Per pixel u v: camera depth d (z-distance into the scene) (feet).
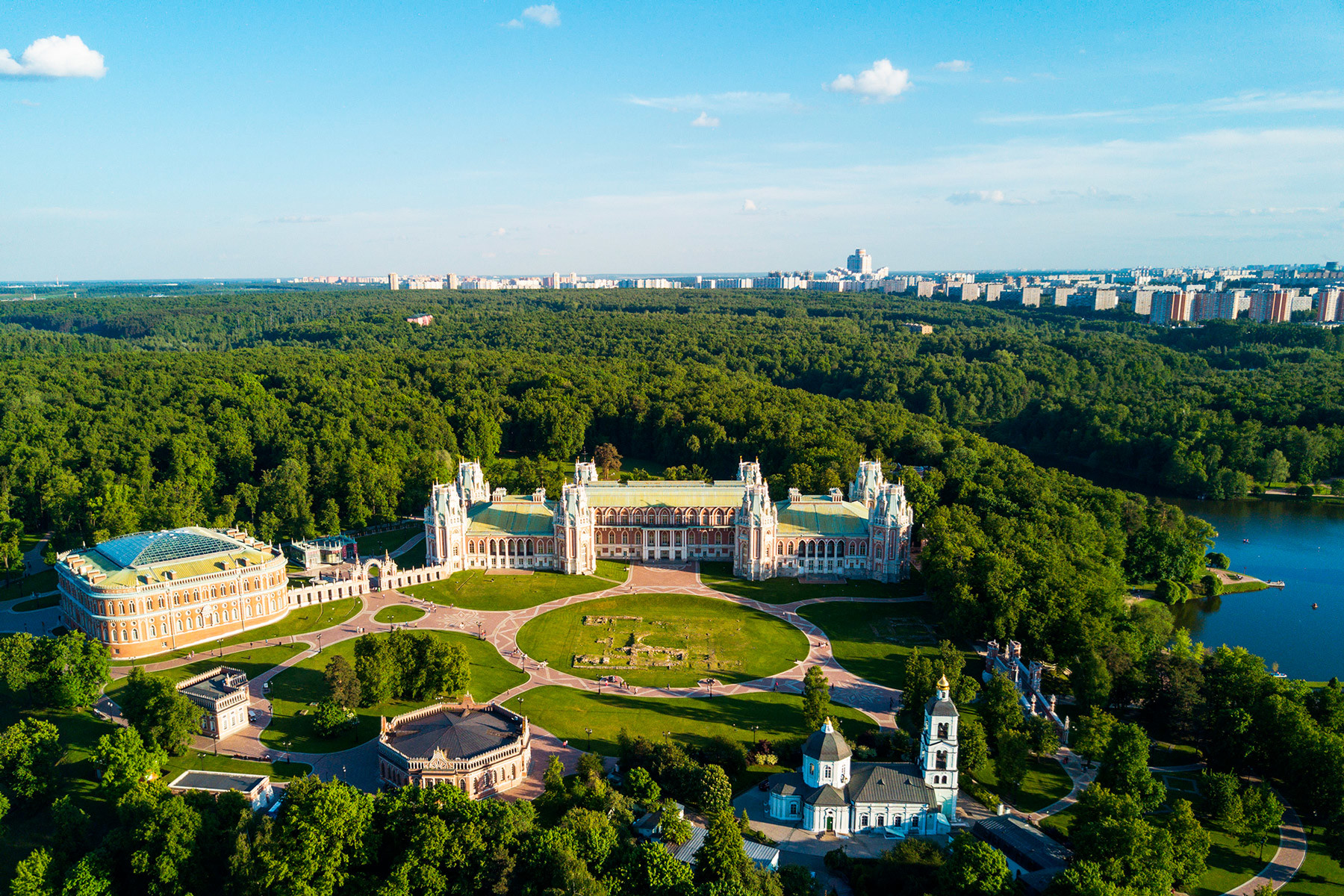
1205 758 519.19
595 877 382.63
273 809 434.30
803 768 461.37
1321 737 463.83
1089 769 508.12
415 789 428.15
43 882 392.27
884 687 611.47
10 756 453.58
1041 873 390.83
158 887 387.55
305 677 621.72
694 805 460.96
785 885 389.80
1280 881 416.87
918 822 444.96
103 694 589.73
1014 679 598.34
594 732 541.34
